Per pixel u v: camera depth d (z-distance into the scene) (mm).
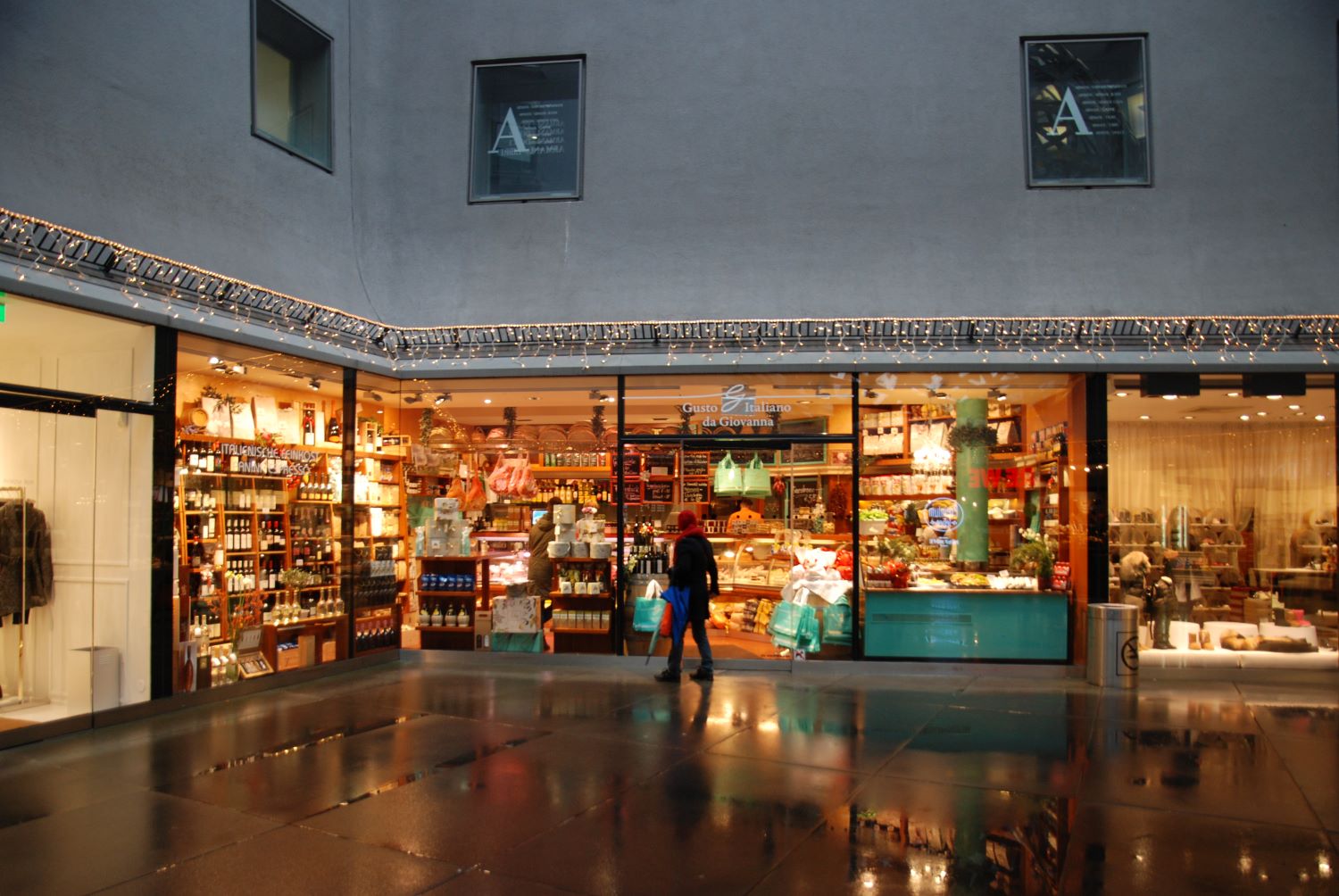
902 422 10430
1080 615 10078
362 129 11102
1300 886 4520
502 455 11102
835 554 10438
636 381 10711
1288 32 10312
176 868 4707
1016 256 10367
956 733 7523
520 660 10930
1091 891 4473
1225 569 10156
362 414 10844
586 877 4617
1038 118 10562
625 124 10984
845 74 10742
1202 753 6902
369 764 6582
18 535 7684
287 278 9742
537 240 11008
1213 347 9836
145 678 8000
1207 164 10289
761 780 6215
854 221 10578
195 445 8586
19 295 6816
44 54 7348
